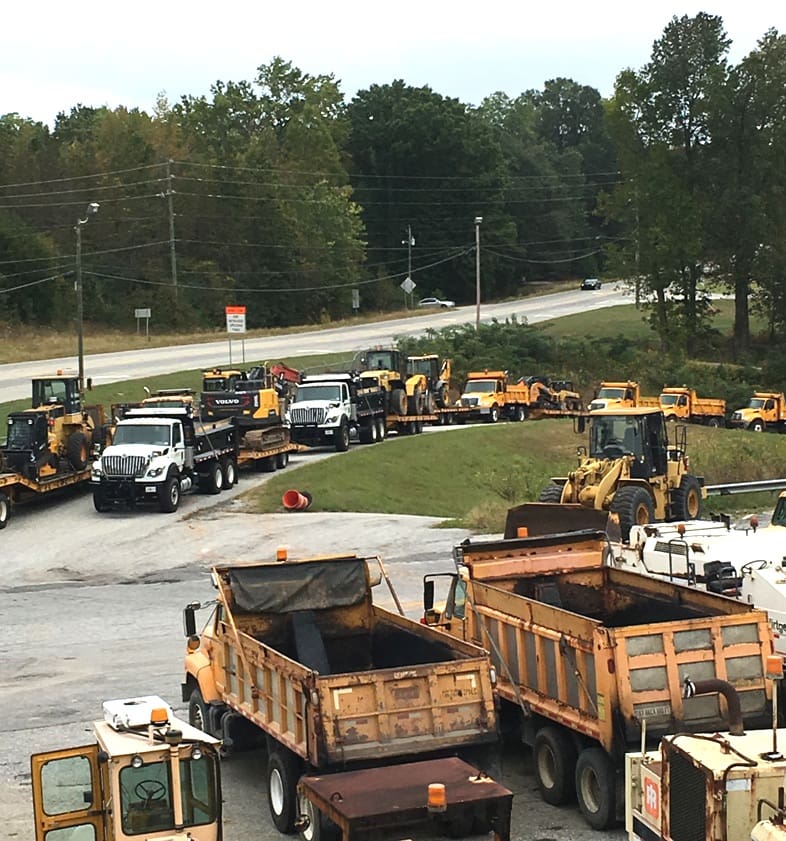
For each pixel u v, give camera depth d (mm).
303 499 31578
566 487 28891
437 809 9117
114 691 18031
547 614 12914
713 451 45344
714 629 12234
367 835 9281
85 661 20016
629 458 29125
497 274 133875
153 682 18484
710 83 85875
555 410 62719
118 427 35969
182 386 61969
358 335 92438
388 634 14805
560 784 12773
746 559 16562
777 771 8578
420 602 23609
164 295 100875
